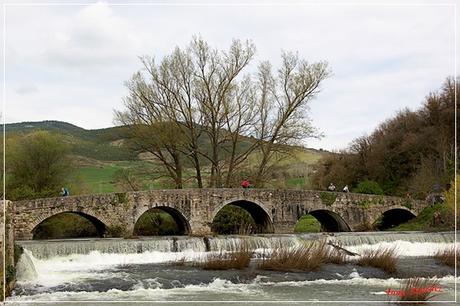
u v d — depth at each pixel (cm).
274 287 2606
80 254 3303
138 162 5475
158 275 2819
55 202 3956
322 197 5122
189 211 4503
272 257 3075
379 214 5378
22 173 5059
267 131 5556
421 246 4128
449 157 6550
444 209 5019
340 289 2575
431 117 7250
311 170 8544
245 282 2709
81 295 2394
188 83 5316
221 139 5447
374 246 4025
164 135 5112
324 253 3188
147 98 5241
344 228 5281
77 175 5378
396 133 7606
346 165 8069
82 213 4078
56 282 2638
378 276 2922
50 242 3375
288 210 4928
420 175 6488
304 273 2908
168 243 3622
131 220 4266
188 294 2438
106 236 4172
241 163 5612
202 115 5344
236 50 5409
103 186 5403
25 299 2298
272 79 5594
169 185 5494
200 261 3222
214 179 5375
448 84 7088
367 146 7906
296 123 5572
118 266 3138
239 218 5172
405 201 5538
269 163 5725
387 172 7400
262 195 4816
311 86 5594
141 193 4312
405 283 2733
